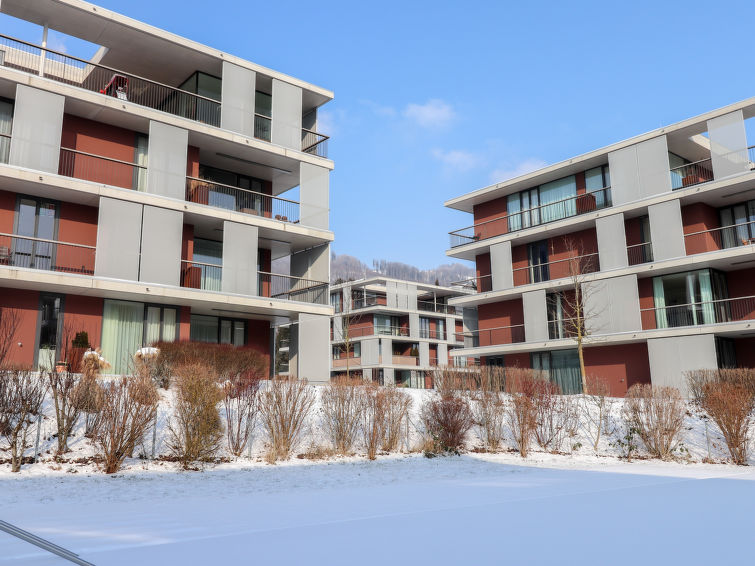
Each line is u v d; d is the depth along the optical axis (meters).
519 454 14.99
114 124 22.23
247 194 26.86
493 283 32.53
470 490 8.68
